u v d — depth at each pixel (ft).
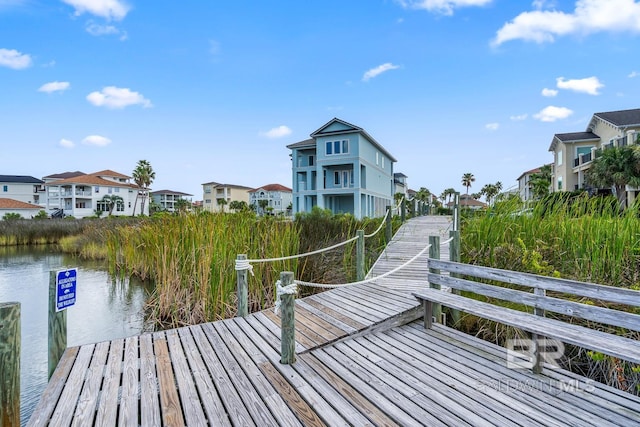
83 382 10.09
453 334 14.17
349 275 24.53
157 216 35.50
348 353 12.36
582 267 15.98
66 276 11.20
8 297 29.27
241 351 12.35
